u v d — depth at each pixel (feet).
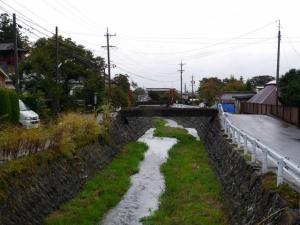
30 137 42.27
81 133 65.57
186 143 107.14
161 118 217.36
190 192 53.57
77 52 144.97
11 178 36.09
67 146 53.83
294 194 28.19
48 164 46.21
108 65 162.30
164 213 45.06
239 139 55.01
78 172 55.31
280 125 103.40
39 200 40.14
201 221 41.63
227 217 42.11
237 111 197.98
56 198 44.60
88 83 141.38
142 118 154.81
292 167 27.84
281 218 25.04
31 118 71.92
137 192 55.77
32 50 137.49
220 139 74.43
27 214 36.22
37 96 95.25
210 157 80.48
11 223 32.60
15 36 91.86
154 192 55.77
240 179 43.09
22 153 41.14
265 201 30.25
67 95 140.26
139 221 43.27
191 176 63.26
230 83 289.12
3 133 39.01
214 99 241.55
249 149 54.03
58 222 39.52
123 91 192.85
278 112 126.72
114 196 52.29
